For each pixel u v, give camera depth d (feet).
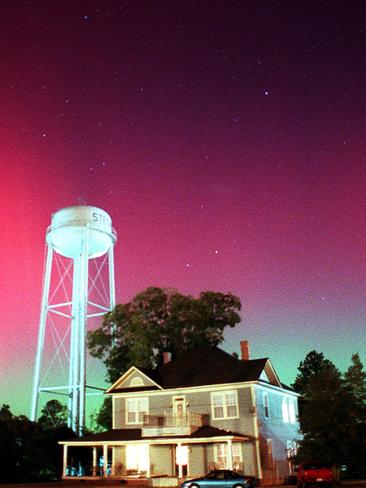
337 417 126.52
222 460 127.85
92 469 148.56
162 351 193.47
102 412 189.26
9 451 141.28
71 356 197.77
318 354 252.42
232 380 133.49
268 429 134.82
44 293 193.16
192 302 200.44
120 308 199.31
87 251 188.75
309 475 104.99
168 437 126.62
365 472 144.25
